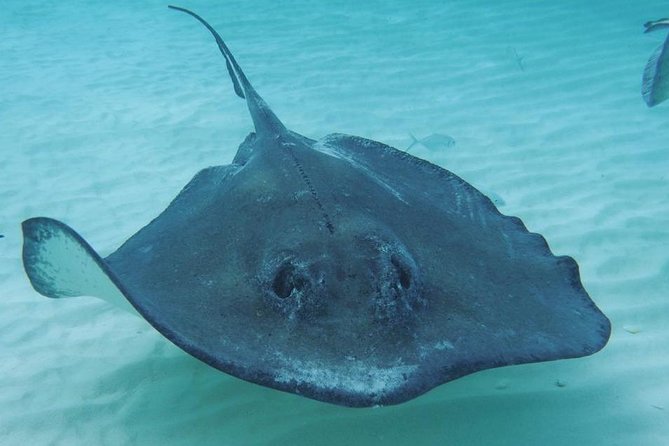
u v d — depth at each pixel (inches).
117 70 443.8
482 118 338.0
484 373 142.2
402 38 494.3
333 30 526.9
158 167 291.3
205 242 133.5
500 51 447.8
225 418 133.3
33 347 166.1
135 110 364.8
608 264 191.5
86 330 172.7
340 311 103.9
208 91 396.5
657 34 447.5
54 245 105.9
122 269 136.6
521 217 226.5
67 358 159.8
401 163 178.1
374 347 97.5
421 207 146.9
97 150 311.3
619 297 174.1
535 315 114.3
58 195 265.9
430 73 414.9
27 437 132.8
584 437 121.4
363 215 126.5
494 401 132.5
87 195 265.1
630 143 293.0
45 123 346.6
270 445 124.5
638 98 348.2
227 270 122.1
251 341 101.7
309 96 382.6
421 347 98.7
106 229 235.8
